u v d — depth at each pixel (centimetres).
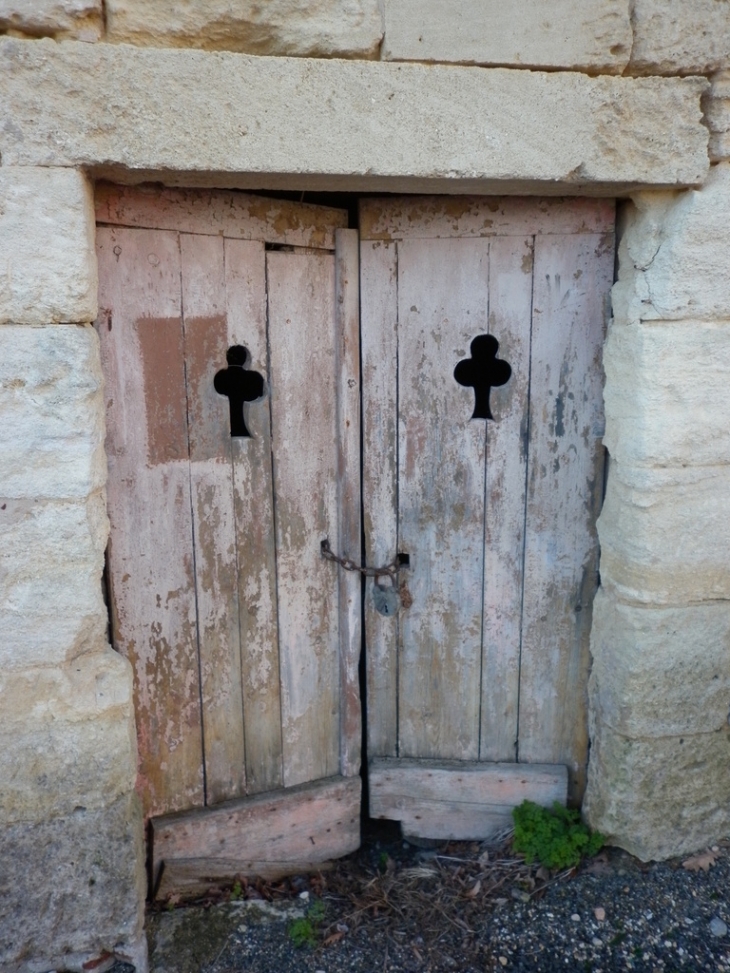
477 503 250
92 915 209
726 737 248
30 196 180
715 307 218
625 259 230
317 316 234
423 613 257
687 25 203
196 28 185
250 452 231
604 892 240
